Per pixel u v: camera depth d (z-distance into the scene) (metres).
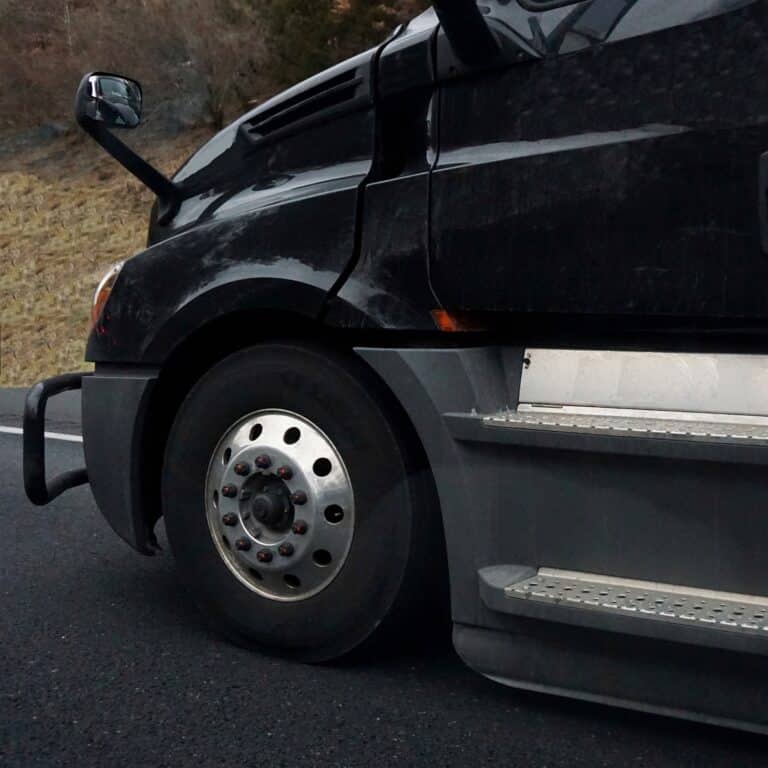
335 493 3.57
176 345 3.87
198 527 3.86
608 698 3.14
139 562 5.07
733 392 3.06
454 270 3.38
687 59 3.09
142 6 19.02
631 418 3.18
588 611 3.04
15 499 6.38
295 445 3.62
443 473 3.36
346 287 3.51
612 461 3.12
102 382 4.06
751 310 3.01
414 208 3.44
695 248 3.07
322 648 3.68
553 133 3.28
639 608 2.98
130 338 3.97
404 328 3.42
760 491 2.93
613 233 3.16
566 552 3.21
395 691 3.56
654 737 3.24
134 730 3.30
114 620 4.25
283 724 3.33
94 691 3.58
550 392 3.32
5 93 20.92
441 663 3.78
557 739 3.23
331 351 3.60
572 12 3.28
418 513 3.49
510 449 3.26
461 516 3.34
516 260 3.29
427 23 3.63
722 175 3.03
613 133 3.19
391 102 3.56
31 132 20.75
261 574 3.72
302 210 3.61
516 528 3.27
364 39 15.73
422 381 3.37
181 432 3.86
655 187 3.11
